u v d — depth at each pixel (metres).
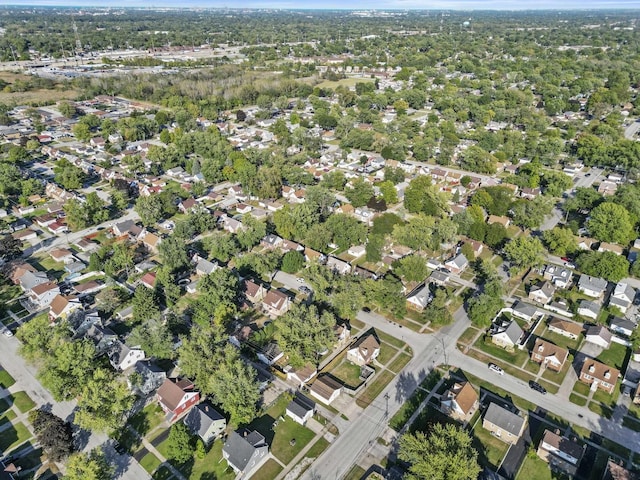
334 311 115.75
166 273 123.25
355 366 102.00
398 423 88.00
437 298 114.25
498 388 96.44
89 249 147.62
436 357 104.94
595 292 125.69
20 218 168.38
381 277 133.75
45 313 118.81
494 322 116.44
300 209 152.25
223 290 113.50
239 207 175.38
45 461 79.81
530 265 133.75
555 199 180.88
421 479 72.12
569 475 78.12
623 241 146.38
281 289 129.25
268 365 101.69
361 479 77.31
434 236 144.50
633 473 75.12
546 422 88.50
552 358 101.00
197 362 90.56
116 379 95.50
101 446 82.50
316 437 85.00
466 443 75.25
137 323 114.56
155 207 161.50
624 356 105.88
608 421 88.88
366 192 172.75
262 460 80.31
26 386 95.75
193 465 79.31
